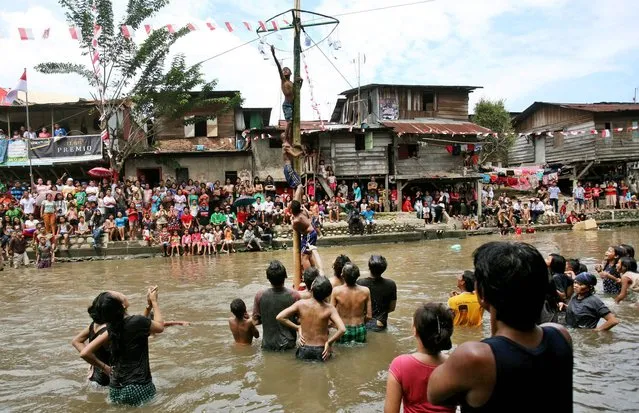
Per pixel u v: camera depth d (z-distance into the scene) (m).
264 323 7.12
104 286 13.53
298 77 9.65
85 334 5.88
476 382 2.13
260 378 5.97
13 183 25.67
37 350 7.45
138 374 5.36
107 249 20.80
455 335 7.36
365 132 30.08
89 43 23.41
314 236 9.75
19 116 27.73
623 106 34.31
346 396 5.35
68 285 13.91
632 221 30.59
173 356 6.91
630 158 33.28
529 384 2.09
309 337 6.61
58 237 20.97
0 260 17.94
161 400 5.39
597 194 32.75
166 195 23.89
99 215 22.09
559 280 8.18
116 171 25.89
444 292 11.07
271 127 29.56
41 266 18.42
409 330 7.93
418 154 31.70
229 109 29.41
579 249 18.98
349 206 26.48
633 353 6.38
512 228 27.56
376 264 7.78
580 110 33.38
